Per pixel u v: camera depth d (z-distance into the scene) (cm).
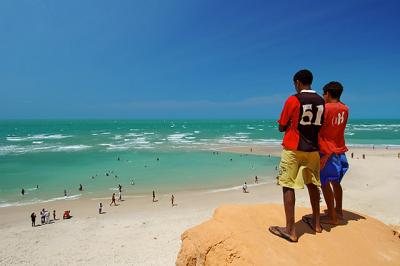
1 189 3350
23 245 1880
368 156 5150
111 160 5172
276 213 447
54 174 4109
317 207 411
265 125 19750
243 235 373
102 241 1900
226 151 6062
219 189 3259
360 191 2953
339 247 380
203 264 375
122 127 17512
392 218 2170
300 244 377
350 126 16750
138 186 3441
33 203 2855
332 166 449
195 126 18538
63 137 10269
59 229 2152
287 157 392
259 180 3669
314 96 381
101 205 2525
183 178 3806
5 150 6619
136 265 1559
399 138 8800
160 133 11900
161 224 2175
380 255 378
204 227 410
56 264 1616
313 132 386
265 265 331
